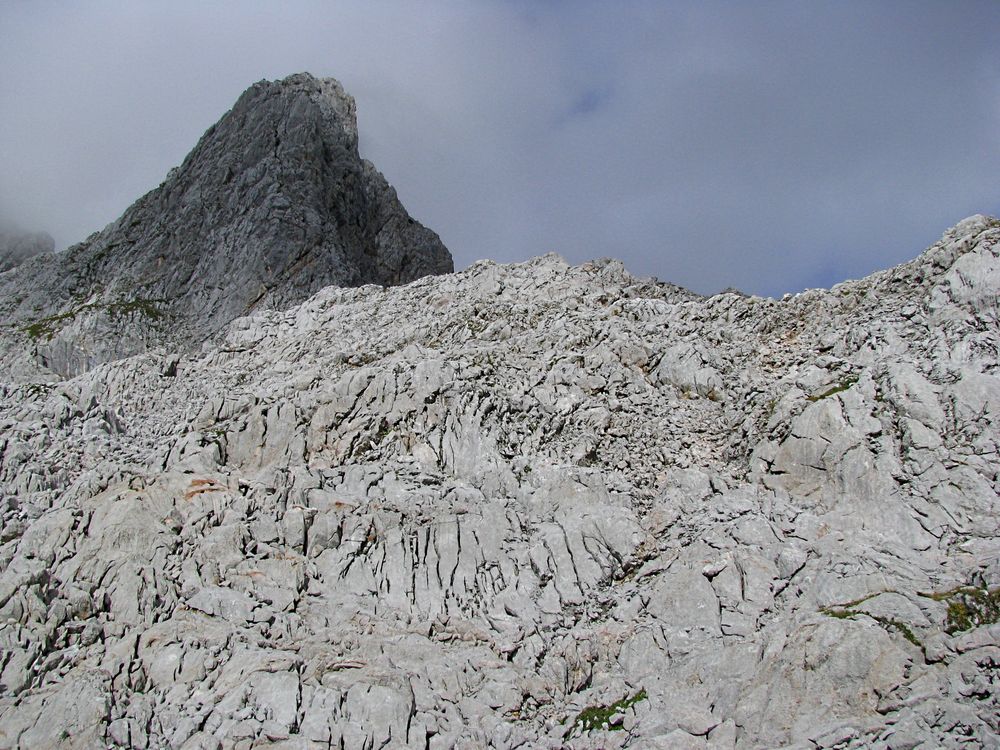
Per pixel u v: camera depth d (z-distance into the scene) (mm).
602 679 33438
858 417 39125
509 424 43812
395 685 32125
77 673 32656
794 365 46125
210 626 34219
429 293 60719
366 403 44750
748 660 32156
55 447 45031
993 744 27750
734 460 41969
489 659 33938
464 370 46125
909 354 41906
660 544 37938
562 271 61906
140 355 59656
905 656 30266
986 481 35781
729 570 35312
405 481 40469
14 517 39500
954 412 38125
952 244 46250
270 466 41656
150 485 39844
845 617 31906
